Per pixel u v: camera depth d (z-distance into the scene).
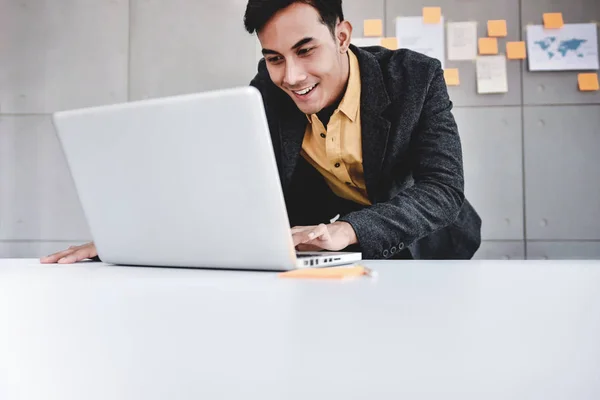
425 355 0.29
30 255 2.59
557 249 2.49
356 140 1.35
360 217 1.07
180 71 2.58
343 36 1.28
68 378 0.28
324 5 1.17
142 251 0.86
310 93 1.26
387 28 2.53
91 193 0.87
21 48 2.59
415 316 0.38
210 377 0.27
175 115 0.74
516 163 2.50
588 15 2.47
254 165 0.71
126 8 2.58
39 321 0.38
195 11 2.57
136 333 0.34
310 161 1.46
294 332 0.34
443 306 0.42
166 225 0.81
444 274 0.68
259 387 0.26
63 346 0.32
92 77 2.59
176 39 2.58
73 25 2.59
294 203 1.54
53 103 2.59
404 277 0.65
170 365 0.29
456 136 1.30
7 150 2.60
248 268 0.79
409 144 1.32
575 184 2.48
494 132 2.51
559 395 0.25
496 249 2.51
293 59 1.19
